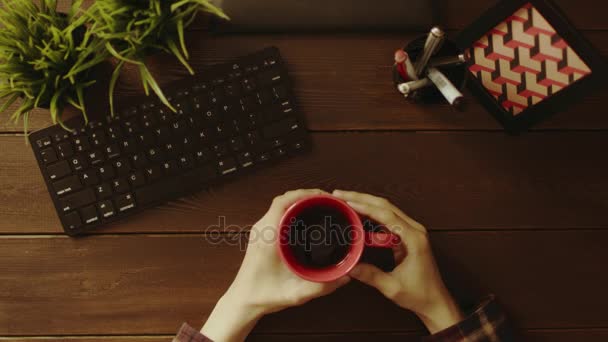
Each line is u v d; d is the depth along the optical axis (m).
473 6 0.97
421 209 0.97
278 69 0.95
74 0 0.91
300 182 0.97
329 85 0.97
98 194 0.95
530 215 0.98
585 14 0.97
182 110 0.95
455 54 0.91
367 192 0.97
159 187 0.95
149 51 0.92
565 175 0.98
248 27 0.96
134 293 0.97
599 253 0.98
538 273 0.97
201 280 0.97
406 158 0.97
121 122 0.95
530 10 0.94
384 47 0.97
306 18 0.95
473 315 0.92
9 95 0.93
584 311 0.97
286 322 0.97
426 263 0.92
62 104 0.92
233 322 0.92
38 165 0.96
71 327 0.97
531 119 0.95
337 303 0.97
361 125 0.97
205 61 0.97
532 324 0.97
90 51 0.88
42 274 0.97
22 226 0.97
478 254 0.97
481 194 0.97
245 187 0.97
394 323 0.97
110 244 0.97
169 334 0.97
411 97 0.94
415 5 0.95
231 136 0.95
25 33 0.88
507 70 0.95
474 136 0.97
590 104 0.97
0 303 0.97
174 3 0.87
